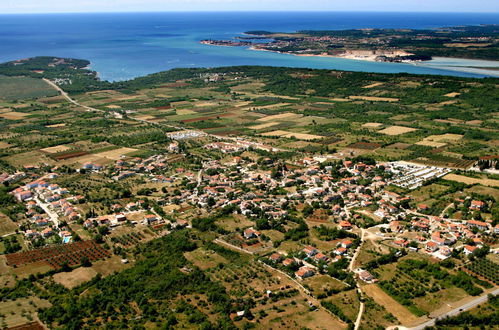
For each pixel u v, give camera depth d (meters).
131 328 175.50
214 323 177.62
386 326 174.75
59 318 182.00
